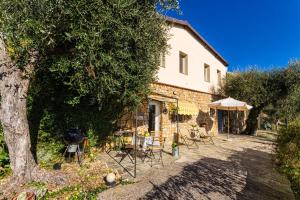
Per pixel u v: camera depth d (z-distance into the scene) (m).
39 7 5.67
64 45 6.80
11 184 6.48
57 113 9.07
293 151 5.64
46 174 7.10
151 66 8.16
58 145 9.15
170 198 6.30
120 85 7.29
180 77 16.34
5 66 6.40
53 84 8.68
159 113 14.38
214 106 17.91
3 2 5.72
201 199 6.26
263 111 31.69
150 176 8.02
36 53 6.55
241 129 28.08
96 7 5.86
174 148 11.15
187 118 17.16
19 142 6.62
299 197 5.26
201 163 10.08
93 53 6.02
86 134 10.16
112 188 6.95
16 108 6.54
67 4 5.64
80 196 6.28
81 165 8.66
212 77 21.72
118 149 11.76
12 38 5.76
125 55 6.71
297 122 6.69
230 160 11.02
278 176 8.41
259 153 13.25
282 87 22.09
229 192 6.77
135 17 6.79
